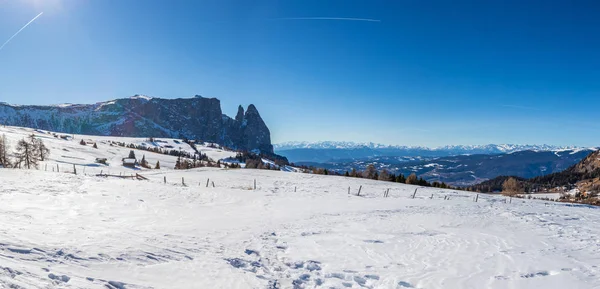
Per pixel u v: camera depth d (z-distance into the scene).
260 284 8.79
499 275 10.59
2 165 68.12
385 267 11.31
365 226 19.30
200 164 149.50
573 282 9.96
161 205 23.25
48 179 32.03
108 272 7.84
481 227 20.56
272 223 19.28
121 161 141.50
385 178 86.25
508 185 74.12
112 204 21.16
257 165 145.38
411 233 17.62
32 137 82.19
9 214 13.51
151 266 8.90
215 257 10.89
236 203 28.27
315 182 55.59
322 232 17.20
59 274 6.79
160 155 195.88
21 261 7.10
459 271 10.98
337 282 9.64
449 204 33.91
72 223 13.43
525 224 22.48
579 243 16.38
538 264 11.96
